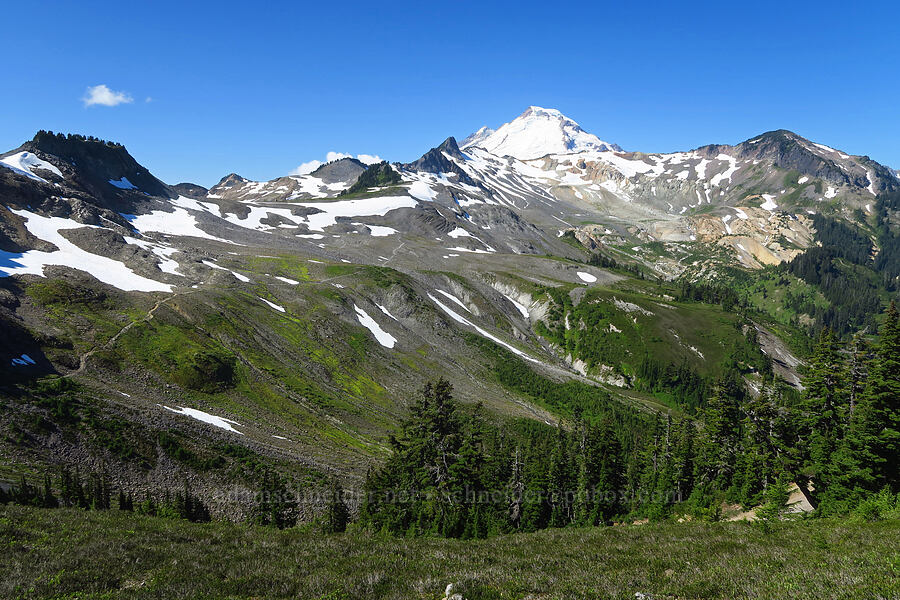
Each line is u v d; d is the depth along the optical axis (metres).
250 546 23.89
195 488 57.22
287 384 92.94
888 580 14.05
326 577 18.67
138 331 87.56
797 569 16.70
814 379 49.66
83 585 17.02
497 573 18.94
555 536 29.19
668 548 23.00
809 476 47.09
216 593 16.83
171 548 21.92
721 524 30.67
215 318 102.50
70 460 53.22
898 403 39.75
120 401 65.62
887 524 24.33
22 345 69.19
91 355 75.25
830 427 47.88
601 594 15.71
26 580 16.59
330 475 66.62
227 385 84.75
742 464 53.06
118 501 50.53
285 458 67.56
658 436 68.62
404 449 56.16
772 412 53.03
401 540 27.50
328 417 88.12
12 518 23.39
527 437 92.94
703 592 15.24
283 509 53.78
